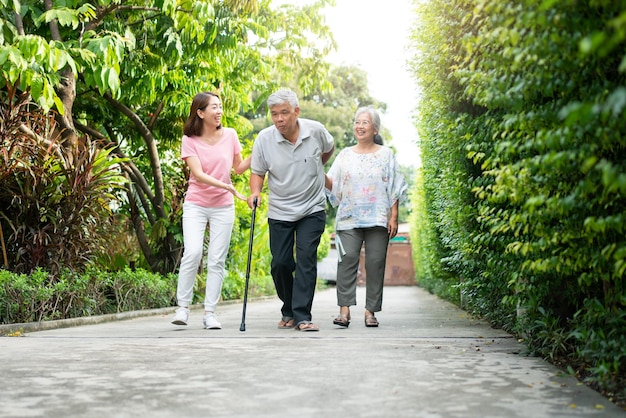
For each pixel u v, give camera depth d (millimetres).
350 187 5398
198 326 5543
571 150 2104
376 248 5391
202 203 5266
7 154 5980
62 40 7500
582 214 2426
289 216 4977
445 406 2248
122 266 9453
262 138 5016
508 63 2492
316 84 10828
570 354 3236
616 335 2674
